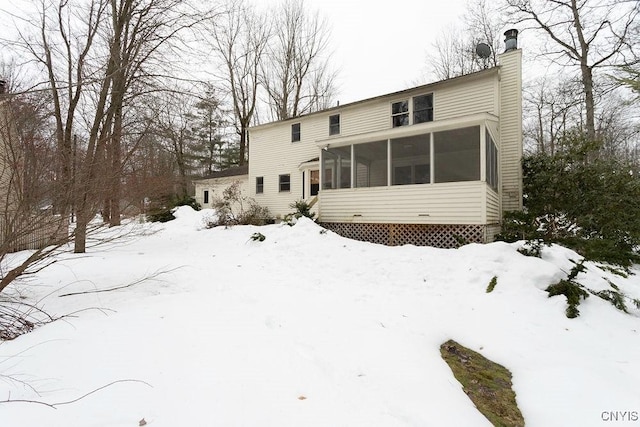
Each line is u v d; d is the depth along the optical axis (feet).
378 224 30.30
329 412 6.67
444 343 11.53
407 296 15.83
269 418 6.24
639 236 24.11
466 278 17.17
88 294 14.55
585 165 27.12
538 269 16.26
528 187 29.96
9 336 10.16
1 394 6.59
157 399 6.53
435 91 35.91
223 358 8.60
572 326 12.33
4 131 11.85
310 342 10.26
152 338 9.52
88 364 7.88
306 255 23.38
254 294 15.21
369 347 10.21
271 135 51.98
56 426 5.57
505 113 33.04
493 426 7.12
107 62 24.32
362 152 31.30
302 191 47.93
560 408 7.85
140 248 29.22
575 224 27.09
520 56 32.48
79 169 13.87
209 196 68.13
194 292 15.23
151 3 27.73
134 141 22.21
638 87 20.61
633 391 8.48
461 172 26.07
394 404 7.25
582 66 42.09
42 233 12.89
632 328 12.47
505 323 12.56
